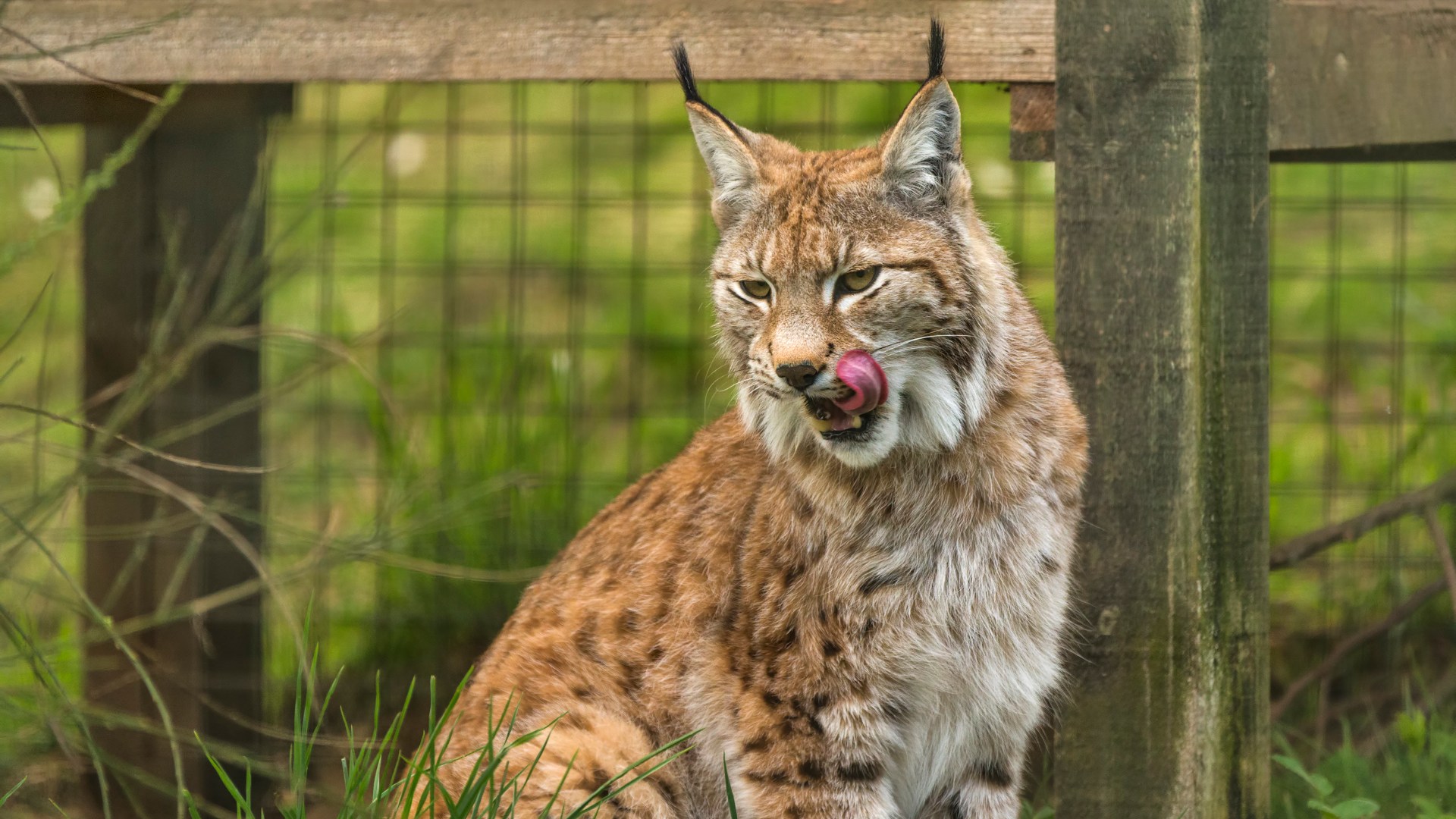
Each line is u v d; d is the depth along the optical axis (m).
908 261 7.88
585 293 19.64
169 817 11.57
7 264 7.29
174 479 11.77
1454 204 16.11
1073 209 7.84
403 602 13.46
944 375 8.05
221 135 11.56
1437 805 9.62
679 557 8.66
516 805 8.03
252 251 11.81
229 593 9.17
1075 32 7.73
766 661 8.21
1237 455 7.98
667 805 8.40
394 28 9.08
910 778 8.67
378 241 19.69
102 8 9.28
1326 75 9.07
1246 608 8.07
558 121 21.45
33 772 11.00
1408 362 16.20
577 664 8.71
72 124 11.08
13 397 15.42
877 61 8.77
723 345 8.62
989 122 17.86
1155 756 8.07
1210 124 7.73
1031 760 11.07
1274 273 17.08
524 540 13.57
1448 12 9.10
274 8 9.16
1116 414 7.91
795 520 8.22
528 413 14.68
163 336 9.35
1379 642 12.71
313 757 11.98
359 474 14.45
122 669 11.64
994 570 8.23
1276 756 9.65
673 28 8.88
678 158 21.44
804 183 8.14
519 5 8.98
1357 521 11.71
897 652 8.14
